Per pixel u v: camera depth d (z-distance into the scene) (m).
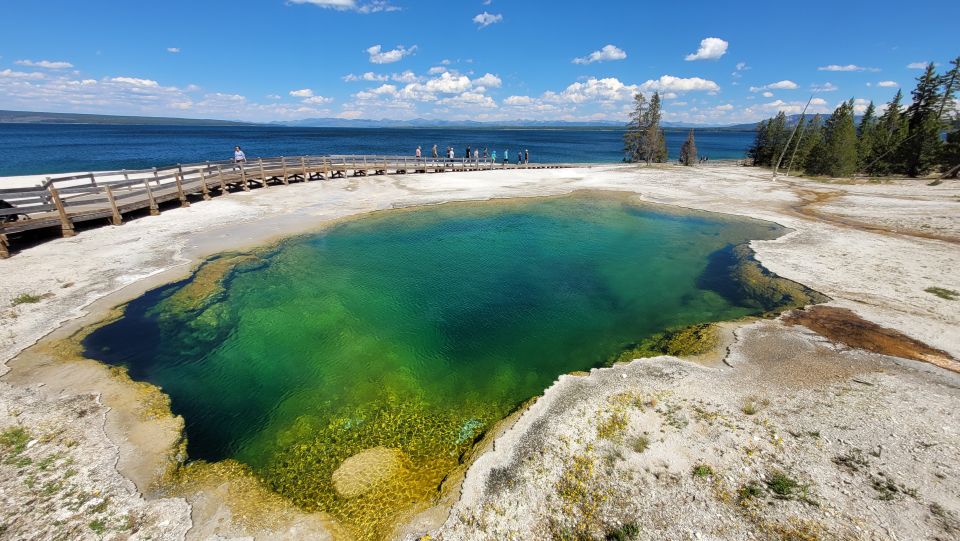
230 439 9.08
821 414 9.04
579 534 6.61
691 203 33.25
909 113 48.62
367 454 8.66
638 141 71.88
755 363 11.21
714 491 7.23
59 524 6.63
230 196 29.53
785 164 55.47
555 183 41.69
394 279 18.39
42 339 12.07
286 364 12.04
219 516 7.07
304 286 17.22
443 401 10.52
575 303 16.25
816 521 6.55
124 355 11.86
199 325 13.79
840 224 25.05
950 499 6.82
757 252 20.38
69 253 17.64
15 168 48.47
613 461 7.97
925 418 8.76
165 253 18.75
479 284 18.08
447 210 30.98
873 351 11.52
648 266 20.03
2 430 8.55
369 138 162.88
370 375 11.62
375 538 6.75
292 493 7.66
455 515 7.05
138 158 64.25
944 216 25.27
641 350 12.52
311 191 33.28
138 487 7.54
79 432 8.72
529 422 9.16
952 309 13.70
